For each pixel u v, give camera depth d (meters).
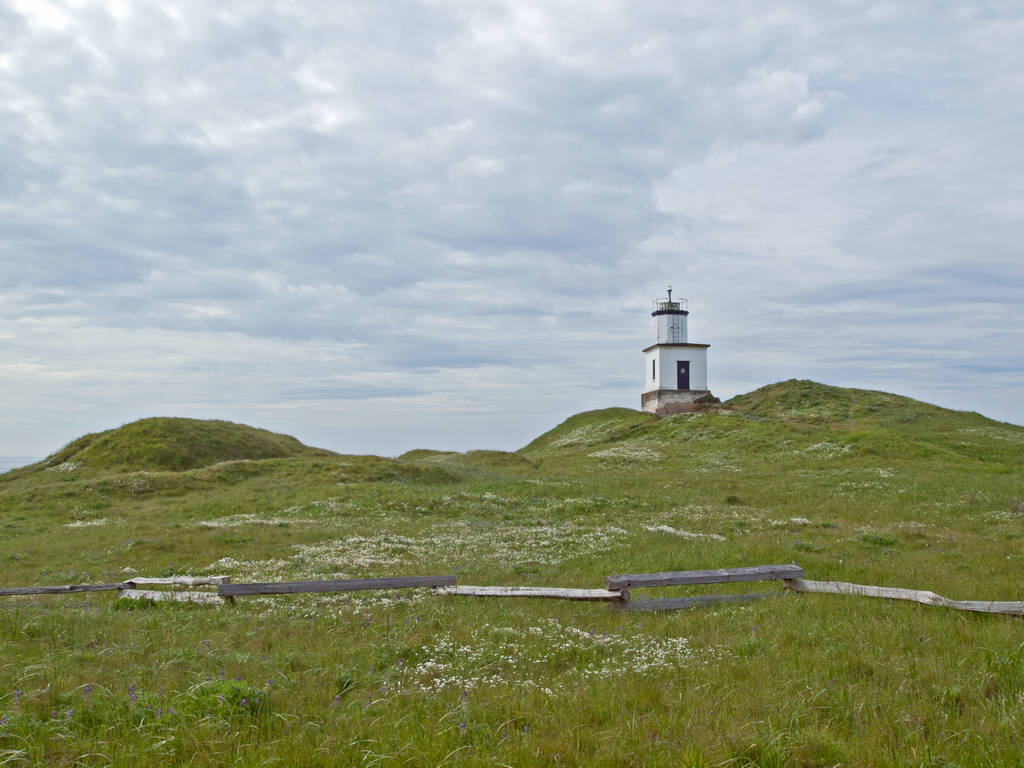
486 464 61.09
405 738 7.16
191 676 9.12
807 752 6.75
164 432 51.88
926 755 6.57
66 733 7.15
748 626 11.81
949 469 43.03
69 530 27.11
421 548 22.69
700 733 7.16
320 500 33.72
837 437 54.06
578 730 7.35
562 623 12.62
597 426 83.50
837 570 17.70
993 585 15.43
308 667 9.83
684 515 30.47
